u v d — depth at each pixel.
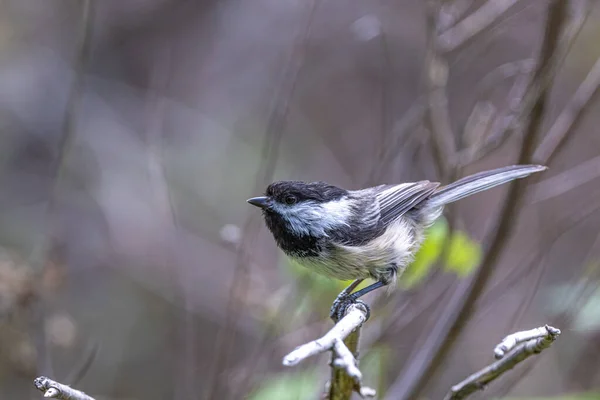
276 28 15.66
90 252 13.70
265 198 7.70
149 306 13.66
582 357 10.56
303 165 14.59
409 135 8.70
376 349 8.21
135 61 15.51
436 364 7.62
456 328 7.50
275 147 8.66
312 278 8.20
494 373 5.35
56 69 14.55
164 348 13.41
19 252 12.39
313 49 14.71
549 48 6.98
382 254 7.56
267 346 8.73
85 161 14.12
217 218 13.73
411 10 13.77
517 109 7.75
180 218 13.52
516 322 9.16
